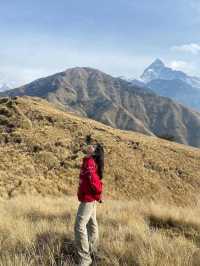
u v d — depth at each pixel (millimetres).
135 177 42719
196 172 49031
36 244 8367
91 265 7438
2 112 53469
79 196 7633
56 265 7059
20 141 46000
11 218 11906
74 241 8172
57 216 13469
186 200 41156
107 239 8750
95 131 53219
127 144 51781
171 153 53375
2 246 8094
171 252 7363
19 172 37719
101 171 7738
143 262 6762
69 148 46094
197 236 10984
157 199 39594
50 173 39094
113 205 18375
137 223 11133
